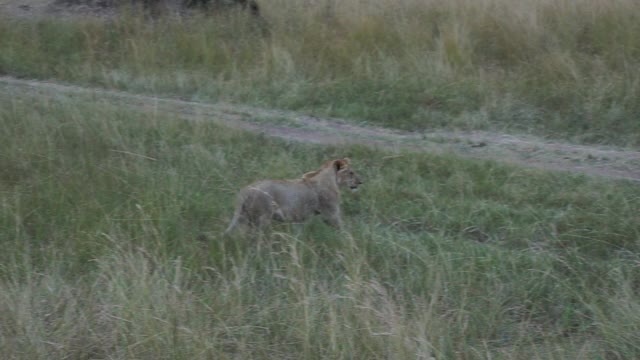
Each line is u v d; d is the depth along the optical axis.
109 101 16.05
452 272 9.55
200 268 9.66
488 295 9.36
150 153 12.75
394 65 16.77
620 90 15.33
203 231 10.58
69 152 12.50
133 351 8.19
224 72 17.27
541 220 11.09
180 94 16.92
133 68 17.83
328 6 19.45
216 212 10.88
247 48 17.83
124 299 8.59
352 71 16.80
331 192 10.70
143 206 10.62
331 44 17.53
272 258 9.66
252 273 9.38
